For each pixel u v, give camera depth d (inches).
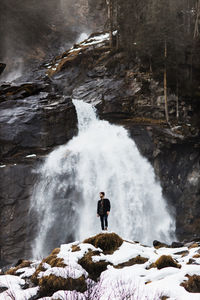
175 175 1358.3
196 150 1382.9
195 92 1544.0
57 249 354.0
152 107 1502.2
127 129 1370.6
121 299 240.8
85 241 353.7
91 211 1189.1
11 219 1088.8
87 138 1349.7
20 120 1251.8
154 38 1546.5
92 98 1534.2
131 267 307.9
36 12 2856.8
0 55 2583.7
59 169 1182.3
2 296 279.4
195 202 1338.6
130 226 1221.1
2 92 1456.7
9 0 2711.6
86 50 1780.3
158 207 1291.8
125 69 1643.7
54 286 282.4
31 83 1524.4
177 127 1405.0
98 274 312.3
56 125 1302.9
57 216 1127.6
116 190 1246.3
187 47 1625.2
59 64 1802.4
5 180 1105.4
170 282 261.7
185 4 1924.2
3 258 1071.6
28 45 2719.0
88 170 1228.5
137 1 1747.0
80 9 3063.5
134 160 1309.1
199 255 321.7
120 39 1758.1
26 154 1220.5
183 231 1309.1
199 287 260.8
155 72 1560.0
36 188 1125.1
